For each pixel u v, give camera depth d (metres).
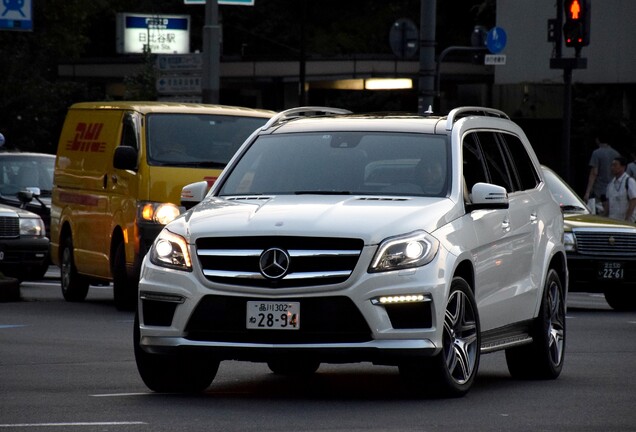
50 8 108.06
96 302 43.59
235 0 64.06
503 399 23.05
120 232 40.19
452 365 22.53
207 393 23.39
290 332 21.53
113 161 39.34
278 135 25.33
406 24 73.69
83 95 114.06
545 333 26.30
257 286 21.67
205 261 22.08
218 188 24.69
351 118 25.52
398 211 22.33
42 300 44.31
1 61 93.56
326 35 143.62
